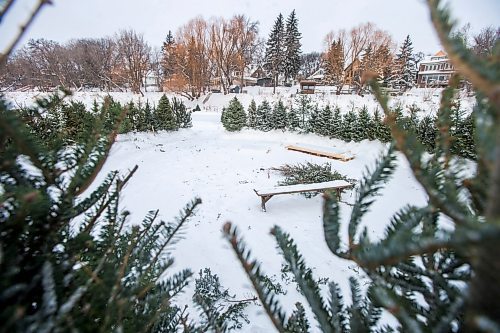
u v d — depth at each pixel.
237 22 34.97
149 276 1.37
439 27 0.46
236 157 13.63
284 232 1.01
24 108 1.12
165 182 10.07
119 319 0.98
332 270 5.36
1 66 0.70
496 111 0.46
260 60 46.06
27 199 0.76
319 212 8.02
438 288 0.90
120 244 1.45
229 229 0.77
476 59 0.42
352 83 29.56
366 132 14.09
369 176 0.84
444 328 0.56
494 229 0.33
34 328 0.71
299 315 1.22
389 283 0.98
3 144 0.92
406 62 34.44
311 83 31.36
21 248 0.93
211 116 26.38
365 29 30.61
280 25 39.91
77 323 0.91
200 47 34.78
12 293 0.75
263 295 0.84
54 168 1.04
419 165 0.66
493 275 0.38
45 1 0.66
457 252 0.87
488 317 0.40
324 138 15.95
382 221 7.03
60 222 1.04
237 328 3.96
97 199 1.32
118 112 1.19
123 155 12.15
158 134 16.31
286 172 11.12
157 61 44.81
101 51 38.50
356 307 1.09
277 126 17.83
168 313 1.58
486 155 0.46
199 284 4.62
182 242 6.31
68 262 1.04
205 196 9.02
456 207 0.63
